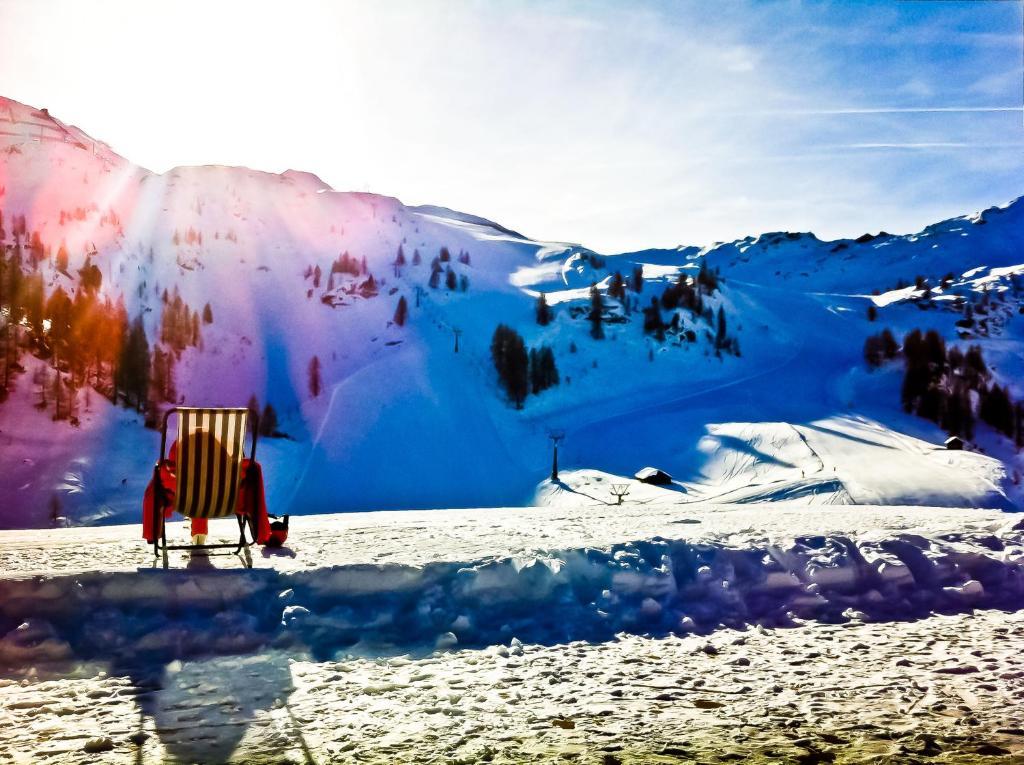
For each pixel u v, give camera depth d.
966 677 4.70
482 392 110.38
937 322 148.25
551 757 3.44
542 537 7.76
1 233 189.12
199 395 129.50
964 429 99.62
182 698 4.16
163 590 5.23
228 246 199.50
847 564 6.72
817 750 3.54
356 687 4.38
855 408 104.50
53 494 76.19
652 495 69.69
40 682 4.38
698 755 3.47
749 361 126.31
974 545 7.60
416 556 6.16
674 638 5.51
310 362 136.00
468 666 4.81
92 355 111.88
